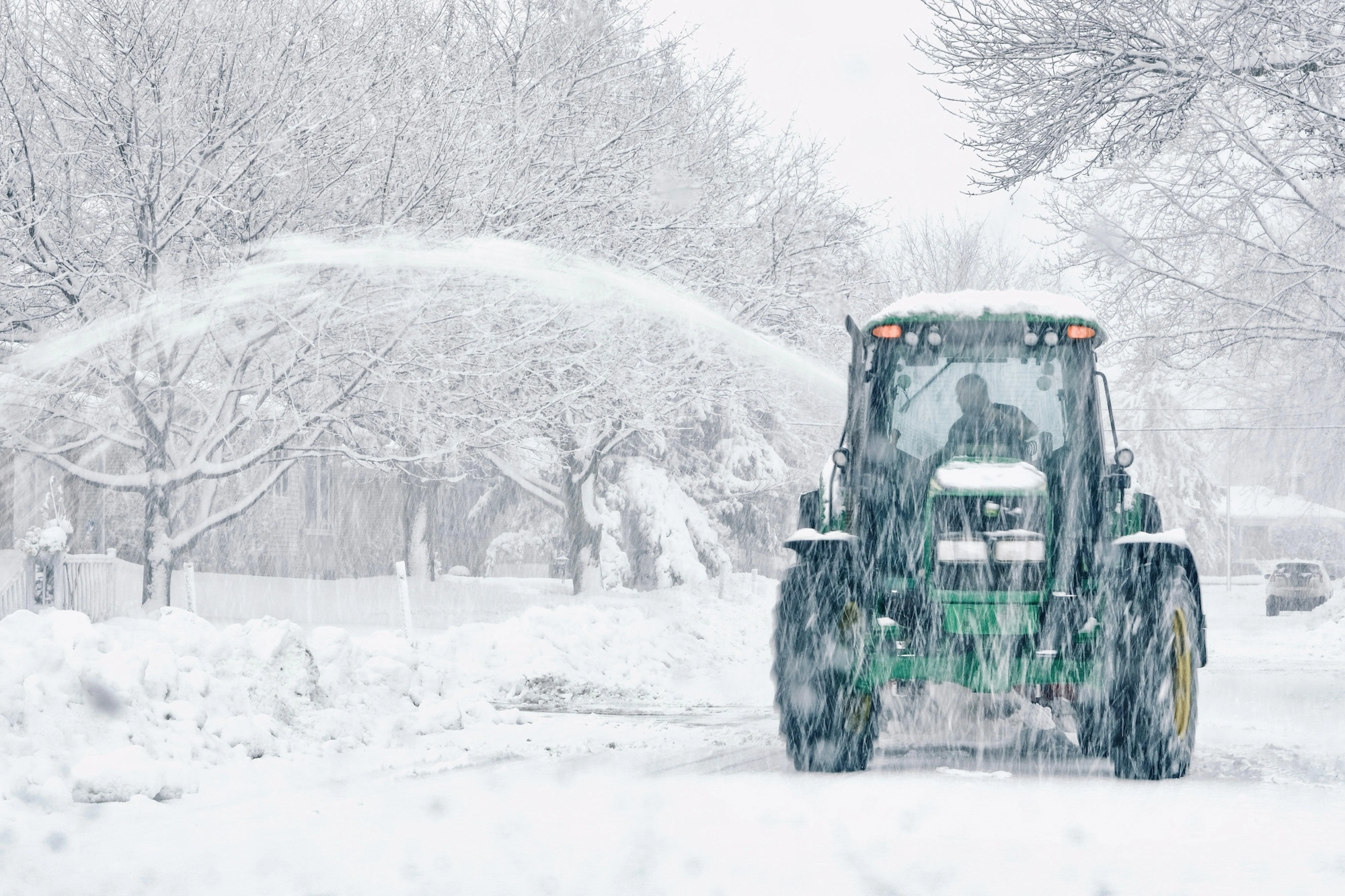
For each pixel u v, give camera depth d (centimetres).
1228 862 581
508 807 777
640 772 924
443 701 1256
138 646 1017
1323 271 2283
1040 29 1850
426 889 554
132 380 1991
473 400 2211
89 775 809
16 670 895
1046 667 867
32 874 602
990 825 682
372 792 859
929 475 925
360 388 2070
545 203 2222
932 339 937
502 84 2312
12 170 1858
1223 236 2295
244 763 955
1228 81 1852
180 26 1945
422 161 2119
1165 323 2391
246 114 1994
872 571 899
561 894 539
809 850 625
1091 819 696
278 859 630
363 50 2088
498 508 4853
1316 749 1042
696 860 605
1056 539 911
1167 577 857
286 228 2083
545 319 2152
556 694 1602
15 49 1912
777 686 902
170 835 707
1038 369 940
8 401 2005
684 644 2125
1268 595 4597
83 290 1962
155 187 1927
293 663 1105
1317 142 2008
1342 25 1855
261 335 2050
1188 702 873
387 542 4488
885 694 1007
